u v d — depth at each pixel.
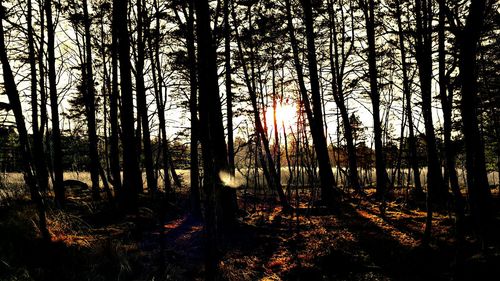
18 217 8.26
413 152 15.98
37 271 6.17
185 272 7.20
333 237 9.99
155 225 10.91
